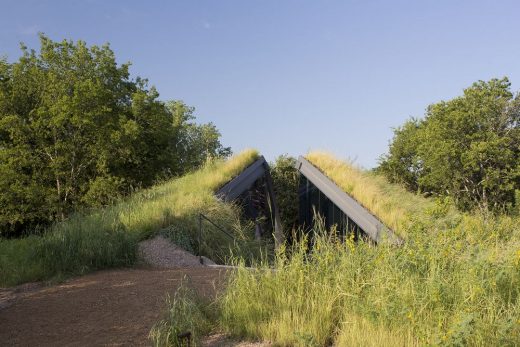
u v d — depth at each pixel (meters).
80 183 34.19
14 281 9.97
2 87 33.94
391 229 11.94
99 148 33.62
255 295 6.36
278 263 6.98
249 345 5.50
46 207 32.28
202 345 5.56
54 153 34.53
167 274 9.73
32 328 6.67
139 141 36.12
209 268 10.91
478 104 36.09
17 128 32.41
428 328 4.91
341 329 5.66
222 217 15.34
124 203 16.75
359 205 14.59
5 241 13.80
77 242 11.02
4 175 31.50
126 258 11.28
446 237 6.84
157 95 38.41
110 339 5.89
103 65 36.78
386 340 4.98
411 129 41.41
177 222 14.08
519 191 18.52
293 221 31.86
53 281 9.83
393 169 38.69
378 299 5.52
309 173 20.11
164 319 6.17
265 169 23.67
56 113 32.25
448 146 34.62
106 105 34.97
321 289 6.24
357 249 7.00
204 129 58.28
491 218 9.23
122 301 7.62
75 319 6.93
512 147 35.34
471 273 5.53
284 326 5.61
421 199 14.81
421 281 5.80
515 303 5.30
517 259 5.75
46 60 35.91
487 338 4.59
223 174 19.31
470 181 34.84
